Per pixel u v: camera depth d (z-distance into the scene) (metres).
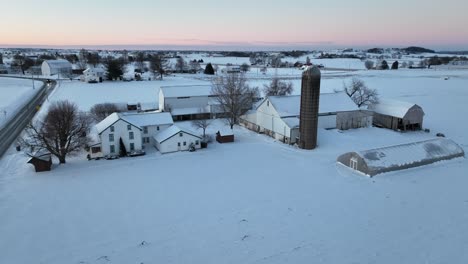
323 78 149.38
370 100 72.44
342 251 26.33
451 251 26.31
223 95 67.56
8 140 54.97
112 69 135.38
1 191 36.75
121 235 28.69
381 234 28.62
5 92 103.88
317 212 32.38
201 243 27.48
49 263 25.20
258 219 31.14
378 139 57.06
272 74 170.38
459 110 82.94
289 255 25.91
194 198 35.38
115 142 48.56
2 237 28.33
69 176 41.28
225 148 52.97
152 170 43.47
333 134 57.81
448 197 35.59
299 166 44.94
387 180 40.16
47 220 30.97
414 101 94.94
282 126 56.00
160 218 31.34
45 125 47.31
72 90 108.62
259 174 42.12
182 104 76.25
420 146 46.94
